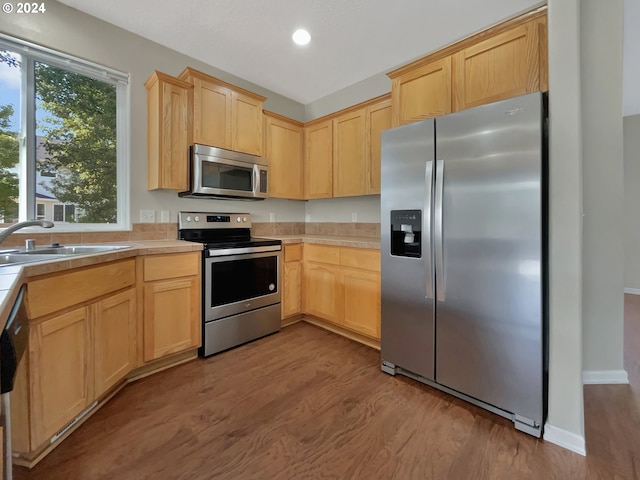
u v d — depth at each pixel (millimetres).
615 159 2055
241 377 2035
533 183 1464
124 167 2449
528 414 1502
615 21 1990
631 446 1415
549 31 1431
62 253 1887
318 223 3693
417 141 1884
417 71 2250
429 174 1802
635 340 2691
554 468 1283
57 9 2102
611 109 2041
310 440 1451
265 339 2686
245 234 3174
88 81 2291
